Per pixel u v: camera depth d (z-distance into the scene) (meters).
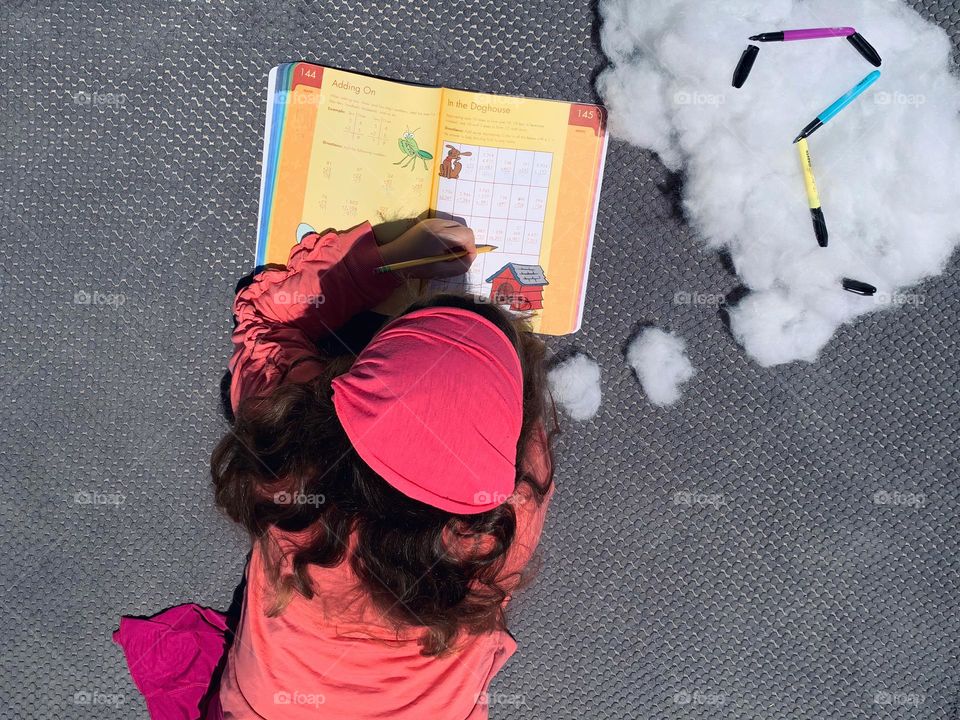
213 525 0.93
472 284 0.88
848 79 0.82
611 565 0.92
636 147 0.88
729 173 0.83
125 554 0.93
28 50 0.87
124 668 0.94
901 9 0.84
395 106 0.86
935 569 0.91
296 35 0.87
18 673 0.94
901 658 0.92
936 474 0.90
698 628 0.93
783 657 0.93
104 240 0.89
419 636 0.68
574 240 0.88
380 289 0.85
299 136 0.86
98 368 0.90
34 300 0.90
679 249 0.88
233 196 0.89
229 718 0.77
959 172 0.82
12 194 0.89
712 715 0.94
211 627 0.93
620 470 0.91
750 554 0.92
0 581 0.93
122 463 0.92
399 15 0.87
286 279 0.85
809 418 0.90
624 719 0.94
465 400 0.57
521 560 0.79
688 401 0.90
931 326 0.88
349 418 0.58
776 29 0.81
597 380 0.90
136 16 0.87
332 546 0.64
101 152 0.88
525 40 0.87
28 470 0.91
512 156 0.87
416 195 0.87
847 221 0.83
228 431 0.91
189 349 0.90
